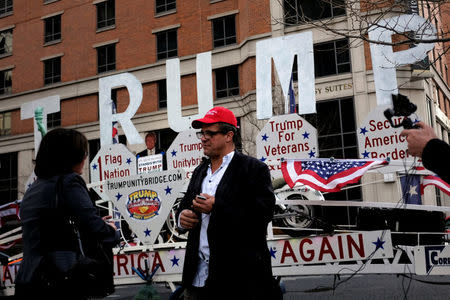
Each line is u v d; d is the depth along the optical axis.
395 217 5.51
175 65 7.60
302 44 6.48
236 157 2.88
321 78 18.95
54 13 26.78
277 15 19.69
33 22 27.44
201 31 22.52
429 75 17.64
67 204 2.49
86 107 25.08
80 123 25.06
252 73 19.95
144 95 23.56
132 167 6.69
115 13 25.02
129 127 7.82
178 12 23.28
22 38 27.70
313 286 6.96
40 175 2.62
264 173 2.78
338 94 18.61
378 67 6.05
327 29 6.55
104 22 25.44
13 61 27.78
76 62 25.73
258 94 6.72
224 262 2.60
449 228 6.82
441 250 4.54
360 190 16.70
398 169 5.05
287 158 5.36
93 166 7.00
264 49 6.76
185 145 6.40
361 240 4.70
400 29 6.34
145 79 23.58
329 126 18.59
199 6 22.75
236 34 21.59
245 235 2.65
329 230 5.31
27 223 2.51
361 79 18.22
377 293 5.99
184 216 2.82
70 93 25.50
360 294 5.98
